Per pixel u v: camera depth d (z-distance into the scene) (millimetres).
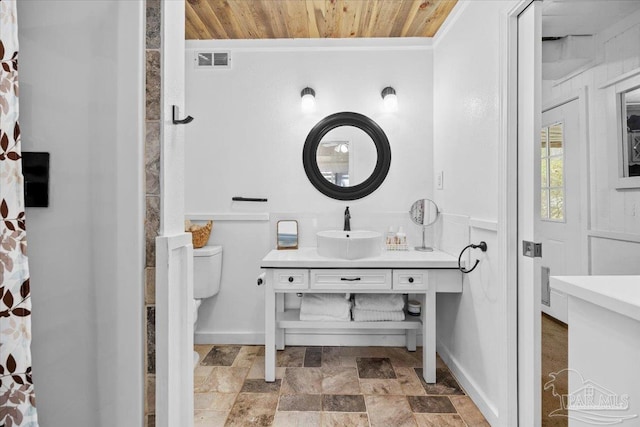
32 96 901
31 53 902
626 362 645
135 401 914
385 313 2238
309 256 2195
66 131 903
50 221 905
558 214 2072
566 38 1928
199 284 2443
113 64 904
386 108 2605
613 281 797
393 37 2600
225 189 2646
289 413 1752
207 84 2639
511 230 1542
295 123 2639
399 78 2621
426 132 2617
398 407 1804
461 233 2061
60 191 903
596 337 723
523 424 1491
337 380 2082
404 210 2627
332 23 2395
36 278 904
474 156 1896
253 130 2641
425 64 2611
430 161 2615
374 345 2600
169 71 1001
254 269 2650
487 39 1733
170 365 975
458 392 1949
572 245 1990
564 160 2033
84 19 904
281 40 2625
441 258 2111
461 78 2080
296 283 2047
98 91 905
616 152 1795
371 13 2260
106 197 908
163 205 958
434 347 2037
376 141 2613
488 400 1711
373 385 2023
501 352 1568
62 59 903
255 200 2637
